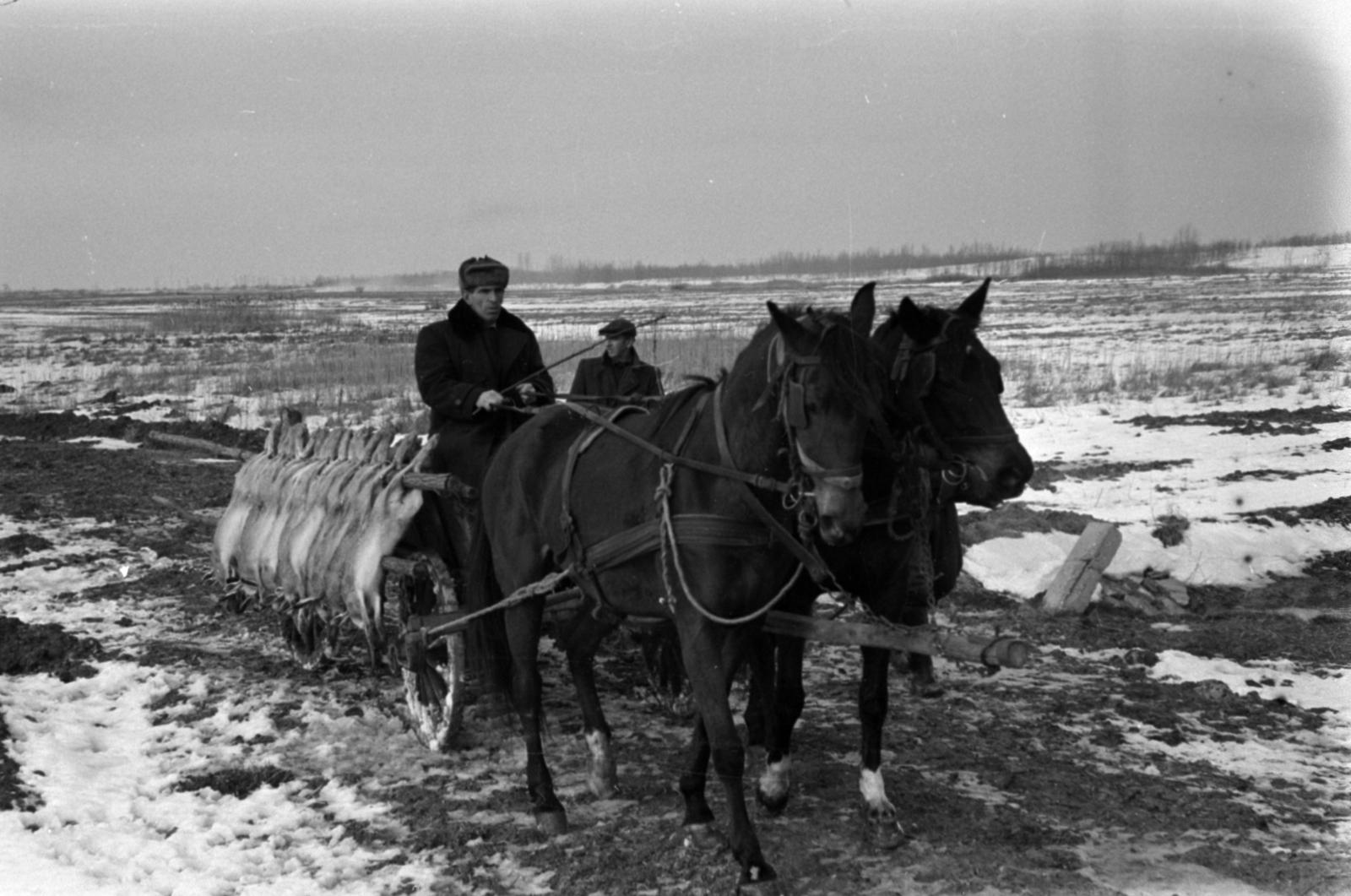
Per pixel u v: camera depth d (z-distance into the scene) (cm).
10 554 1241
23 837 609
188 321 4766
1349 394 2259
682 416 588
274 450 893
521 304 6719
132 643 947
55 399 2544
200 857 592
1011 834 602
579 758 724
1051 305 5156
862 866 573
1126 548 1161
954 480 617
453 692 705
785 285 9244
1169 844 596
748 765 699
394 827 627
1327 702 829
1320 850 590
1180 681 873
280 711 793
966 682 870
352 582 747
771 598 557
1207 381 2455
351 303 7094
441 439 797
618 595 608
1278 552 1232
